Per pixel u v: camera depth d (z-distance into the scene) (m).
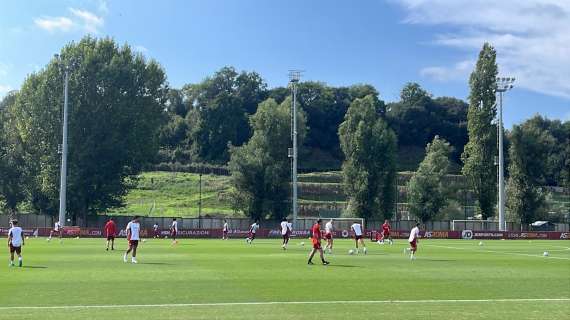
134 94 83.31
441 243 57.53
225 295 17.34
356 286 19.70
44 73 80.19
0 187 86.25
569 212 102.06
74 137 78.38
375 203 90.75
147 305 15.39
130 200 112.94
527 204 89.00
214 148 164.00
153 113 85.06
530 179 89.06
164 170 143.62
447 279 22.27
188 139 171.12
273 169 87.56
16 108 82.75
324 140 180.50
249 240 56.38
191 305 15.42
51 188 77.81
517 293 18.31
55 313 14.16
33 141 80.31
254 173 87.62
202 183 127.31
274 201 88.12
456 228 86.25
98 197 80.94
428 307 15.33
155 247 43.69
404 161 173.38
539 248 48.38
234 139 165.25
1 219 79.38
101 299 16.42
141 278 21.72
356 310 14.79
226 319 13.44
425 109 187.38
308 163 167.38
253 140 90.44
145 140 83.44
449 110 190.62
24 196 86.56
